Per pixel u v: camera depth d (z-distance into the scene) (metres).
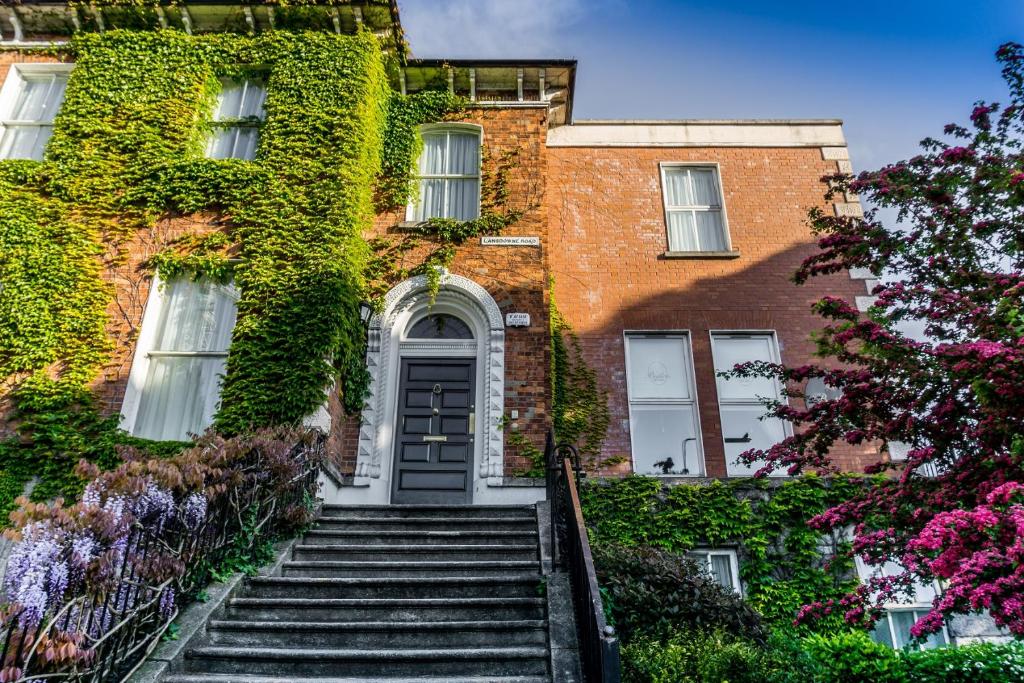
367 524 7.48
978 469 5.23
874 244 6.68
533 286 10.14
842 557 6.03
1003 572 3.98
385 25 10.98
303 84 10.39
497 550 6.83
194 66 10.59
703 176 12.48
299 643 5.27
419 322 10.34
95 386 8.68
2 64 10.88
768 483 8.56
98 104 10.23
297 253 9.22
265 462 6.56
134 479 4.71
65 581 3.98
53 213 9.48
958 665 6.08
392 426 9.59
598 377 10.81
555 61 11.30
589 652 4.39
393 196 10.75
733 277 11.49
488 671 4.92
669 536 8.29
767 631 6.15
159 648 4.84
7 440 8.18
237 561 6.00
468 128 11.50
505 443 9.23
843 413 6.23
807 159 12.43
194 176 9.74
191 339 9.12
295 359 8.52
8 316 8.88
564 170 12.30
